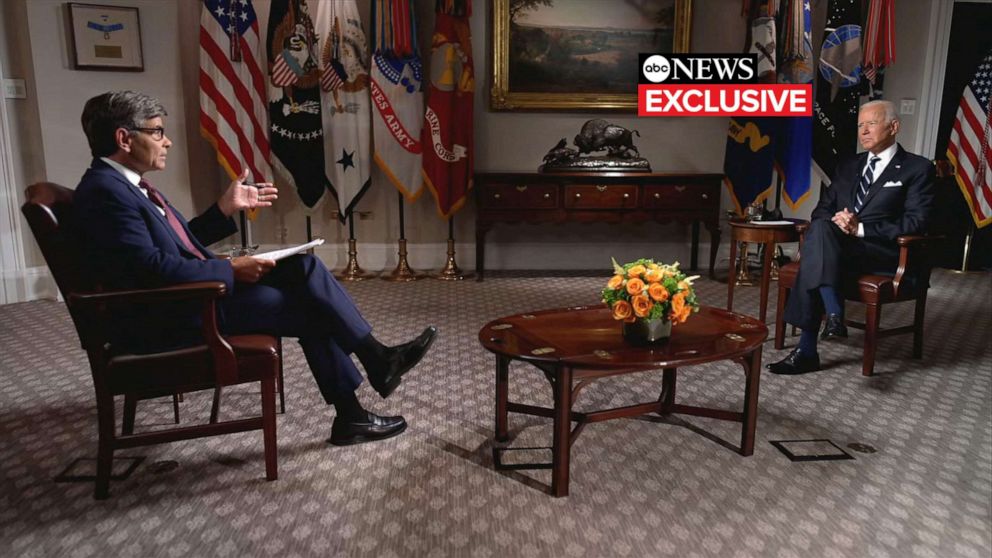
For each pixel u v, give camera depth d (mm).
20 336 3641
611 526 1753
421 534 1716
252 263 1963
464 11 4953
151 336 1927
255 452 2191
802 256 3010
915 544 1660
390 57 4906
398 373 2197
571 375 1853
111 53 4332
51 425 2449
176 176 4637
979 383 2873
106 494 1897
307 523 1768
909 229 2990
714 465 2104
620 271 2039
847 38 5004
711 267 5277
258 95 4773
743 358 2094
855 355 3291
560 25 5305
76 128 4332
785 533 1716
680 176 5008
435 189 5074
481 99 5418
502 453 2186
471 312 4156
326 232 5496
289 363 3152
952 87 5754
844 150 5203
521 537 1703
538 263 5691
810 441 2275
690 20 5367
